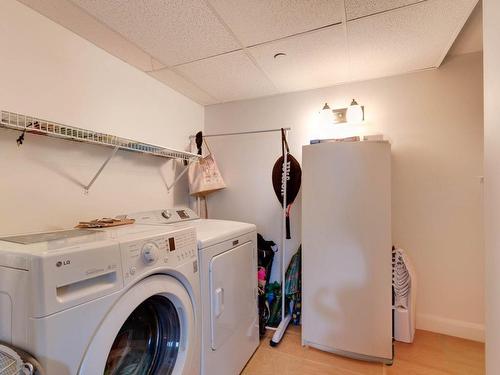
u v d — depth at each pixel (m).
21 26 1.34
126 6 1.38
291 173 2.38
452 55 2.03
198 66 2.03
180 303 1.16
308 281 1.93
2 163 1.26
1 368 0.66
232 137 2.75
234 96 2.62
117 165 1.86
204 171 2.52
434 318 2.07
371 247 1.77
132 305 0.92
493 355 0.93
